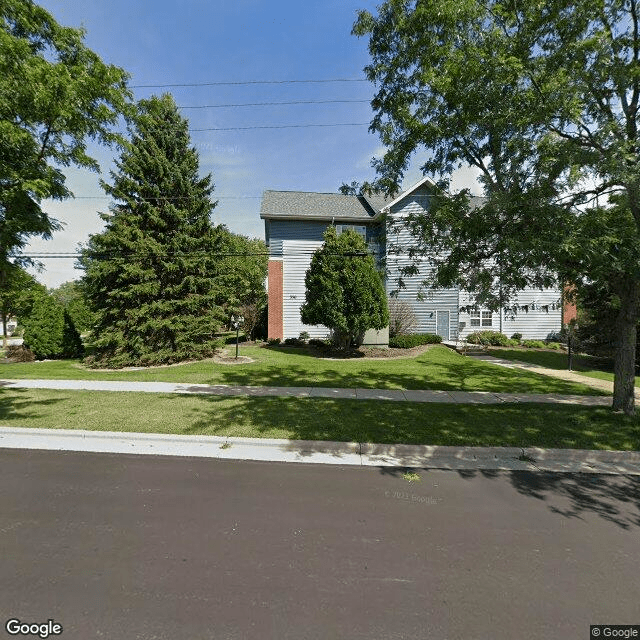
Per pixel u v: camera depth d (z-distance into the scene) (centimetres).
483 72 546
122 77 658
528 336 2181
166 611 241
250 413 705
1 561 292
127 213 1397
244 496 407
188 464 496
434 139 648
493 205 554
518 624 234
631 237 521
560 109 533
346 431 605
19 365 1449
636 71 536
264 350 1778
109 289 1407
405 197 2019
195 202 1464
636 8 594
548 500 406
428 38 600
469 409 746
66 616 237
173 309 1434
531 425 640
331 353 1666
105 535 330
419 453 538
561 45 583
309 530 340
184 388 941
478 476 466
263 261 2661
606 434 593
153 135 1441
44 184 573
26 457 518
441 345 1933
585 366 1407
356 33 675
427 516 368
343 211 2142
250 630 227
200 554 303
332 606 247
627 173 473
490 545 321
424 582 272
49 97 549
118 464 495
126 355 1352
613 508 390
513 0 575
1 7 534
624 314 696
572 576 281
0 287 786
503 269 588
